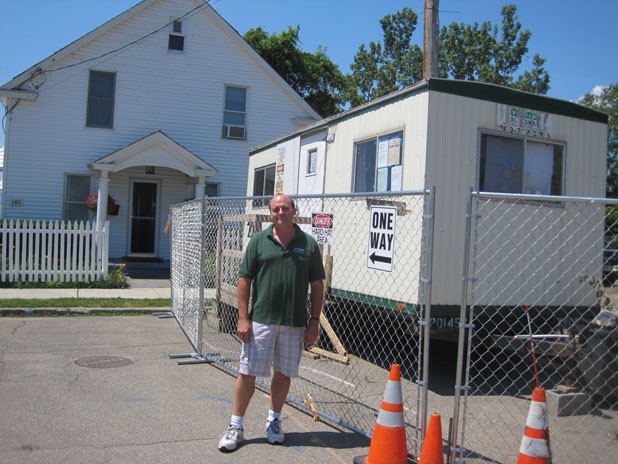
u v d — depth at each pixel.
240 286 4.56
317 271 4.64
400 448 4.01
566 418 5.38
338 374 6.80
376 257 4.79
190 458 4.20
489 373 7.11
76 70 17.52
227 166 19.06
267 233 4.57
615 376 5.47
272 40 26.86
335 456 4.32
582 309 7.10
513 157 6.93
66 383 6.00
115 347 7.77
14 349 7.45
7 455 4.14
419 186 6.41
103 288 13.03
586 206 7.39
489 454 4.50
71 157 17.55
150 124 18.25
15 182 17.12
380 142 7.24
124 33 17.91
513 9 32.16
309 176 9.16
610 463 4.33
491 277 6.64
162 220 18.48
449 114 6.48
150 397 5.62
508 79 32.25
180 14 18.39
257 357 4.41
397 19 33.19
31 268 12.73
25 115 17.16
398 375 4.09
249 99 19.20
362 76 33.47
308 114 19.78
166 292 12.72
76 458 4.13
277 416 4.57
